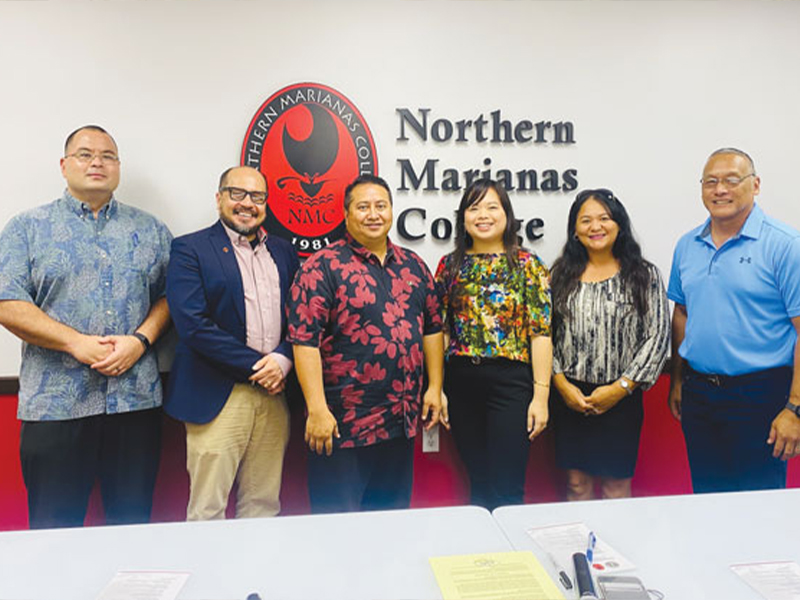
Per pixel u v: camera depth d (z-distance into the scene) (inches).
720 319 76.8
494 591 36.7
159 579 38.3
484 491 81.0
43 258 72.4
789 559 40.9
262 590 37.1
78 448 74.3
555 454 87.1
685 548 42.5
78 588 37.2
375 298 70.4
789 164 97.6
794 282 71.9
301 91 87.4
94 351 72.2
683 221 96.0
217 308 74.6
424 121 89.9
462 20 90.4
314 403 69.4
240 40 86.3
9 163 82.6
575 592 37.4
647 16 93.9
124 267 75.8
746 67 96.0
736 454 77.0
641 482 95.1
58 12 82.7
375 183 72.6
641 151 94.7
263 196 76.5
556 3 92.1
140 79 84.7
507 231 78.4
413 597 36.4
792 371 75.5
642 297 78.0
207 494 75.1
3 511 83.2
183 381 75.3
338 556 41.4
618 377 79.2
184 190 86.2
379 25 88.9
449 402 81.7
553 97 92.7
